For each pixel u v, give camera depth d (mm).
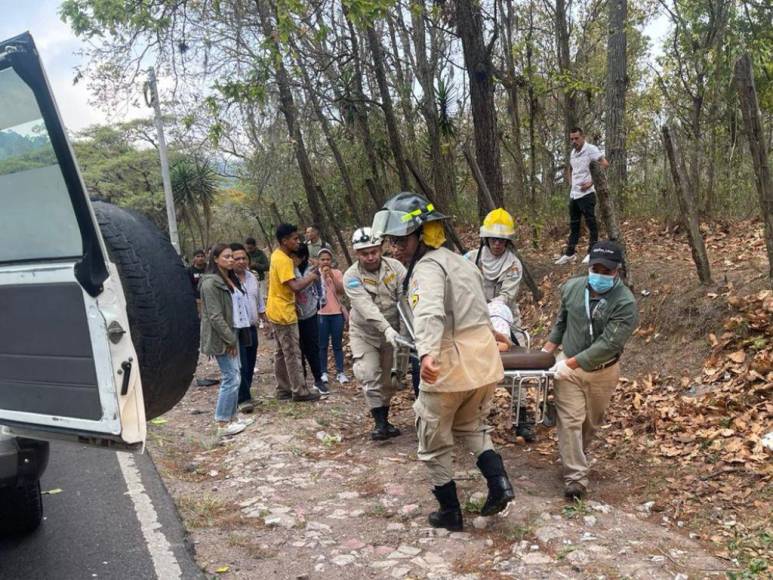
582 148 9688
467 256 6367
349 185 12492
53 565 4281
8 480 3748
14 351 3373
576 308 4824
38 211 3082
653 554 3904
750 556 3848
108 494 5465
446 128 15578
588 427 4977
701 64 11203
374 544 4289
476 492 4930
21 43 2789
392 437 6449
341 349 9102
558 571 3777
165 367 3439
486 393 4246
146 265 3408
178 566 4164
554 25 17859
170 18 11344
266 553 4246
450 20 11828
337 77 13602
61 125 2836
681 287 7555
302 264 8570
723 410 5711
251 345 7988
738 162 10664
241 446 6516
